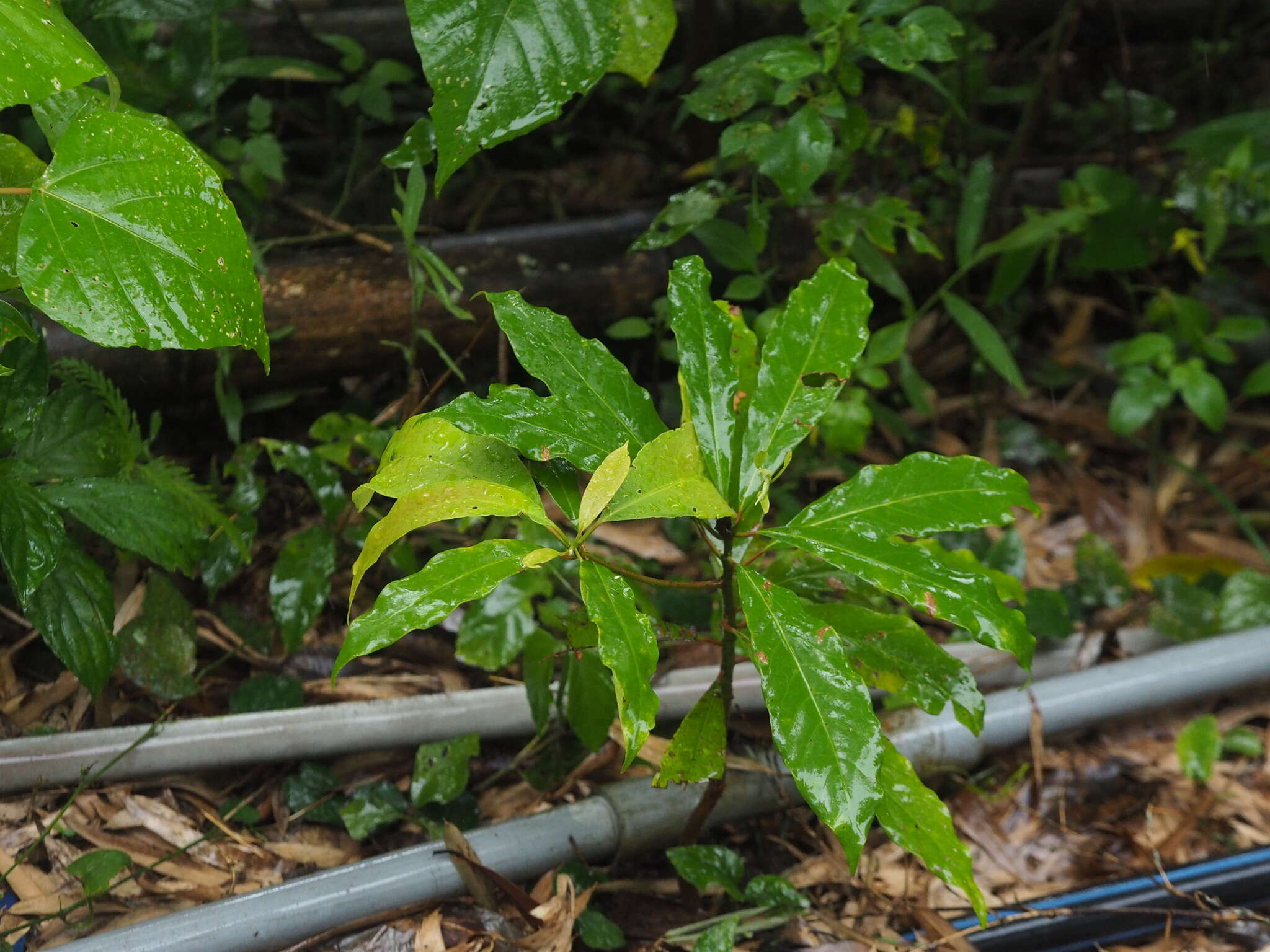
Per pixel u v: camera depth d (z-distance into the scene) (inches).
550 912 66.4
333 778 70.7
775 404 61.4
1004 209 88.4
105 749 68.8
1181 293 92.6
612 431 60.5
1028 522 84.3
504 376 72.9
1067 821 73.5
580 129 94.7
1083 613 79.6
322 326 77.7
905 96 91.9
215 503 72.8
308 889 66.1
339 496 73.4
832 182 89.6
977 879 71.6
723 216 83.1
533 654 69.9
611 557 72.1
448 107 59.6
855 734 58.5
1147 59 103.4
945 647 76.9
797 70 72.1
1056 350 90.3
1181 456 87.7
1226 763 75.9
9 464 66.9
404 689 73.9
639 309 82.8
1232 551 83.5
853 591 67.4
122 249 57.5
